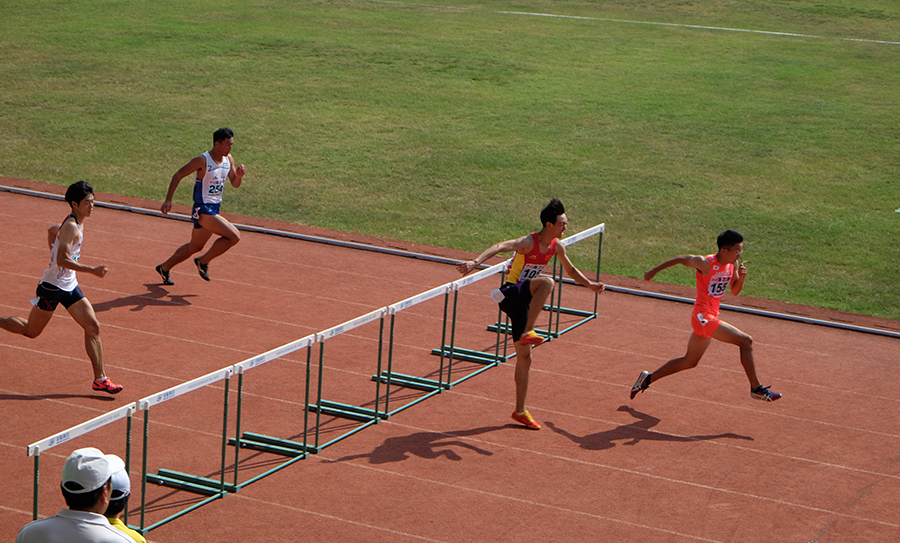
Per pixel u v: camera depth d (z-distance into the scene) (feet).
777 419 27.94
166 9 104.88
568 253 46.26
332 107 72.90
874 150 65.82
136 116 68.64
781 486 23.77
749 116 73.41
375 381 29.27
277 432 25.48
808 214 53.21
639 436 26.30
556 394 28.96
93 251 41.63
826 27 107.34
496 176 58.59
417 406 27.58
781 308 39.09
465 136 66.80
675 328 35.76
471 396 28.53
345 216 50.55
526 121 70.95
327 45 91.91
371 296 37.78
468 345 32.83
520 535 20.86
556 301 38.63
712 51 95.09
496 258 44.27
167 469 23.24
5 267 38.40
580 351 32.81
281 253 43.06
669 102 76.79
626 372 31.07
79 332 32.17
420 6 113.39
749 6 117.08
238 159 60.08
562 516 21.79
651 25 106.63
